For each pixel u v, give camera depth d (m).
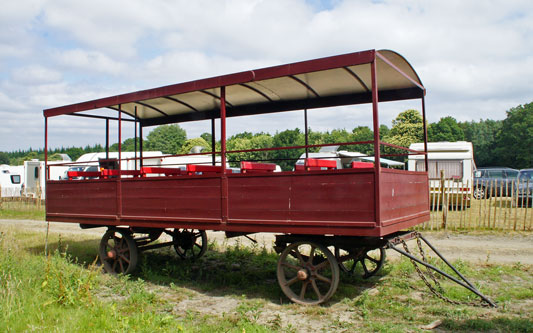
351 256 6.32
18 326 4.86
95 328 4.80
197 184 6.97
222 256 9.72
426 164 7.58
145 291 6.63
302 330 5.04
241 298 6.45
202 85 6.91
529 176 21.62
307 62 5.81
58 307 5.63
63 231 14.81
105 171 8.74
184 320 5.41
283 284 6.30
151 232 8.48
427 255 9.05
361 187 5.43
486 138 61.75
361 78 6.91
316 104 8.27
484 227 12.87
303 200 5.88
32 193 25.06
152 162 20.75
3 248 9.58
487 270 7.79
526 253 9.43
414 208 6.82
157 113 9.85
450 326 5.00
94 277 7.09
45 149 9.42
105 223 8.28
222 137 6.73
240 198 6.48
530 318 5.27
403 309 5.64
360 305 5.89
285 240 6.31
